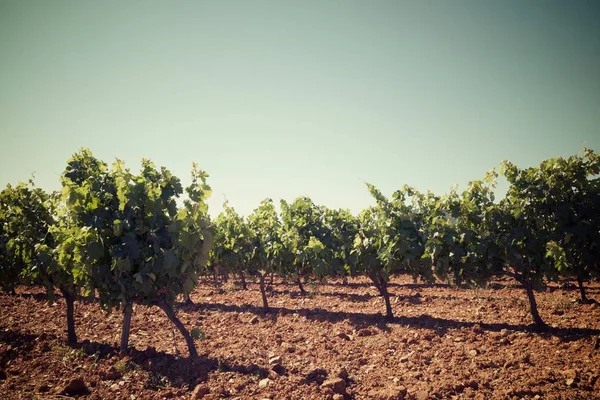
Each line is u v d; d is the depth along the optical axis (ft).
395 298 56.85
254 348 34.91
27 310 51.85
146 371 29.04
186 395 25.22
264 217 62.95
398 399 23.79
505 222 37.52
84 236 28.73
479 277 40.34
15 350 32.76
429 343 34.60
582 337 32.60
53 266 34.27
